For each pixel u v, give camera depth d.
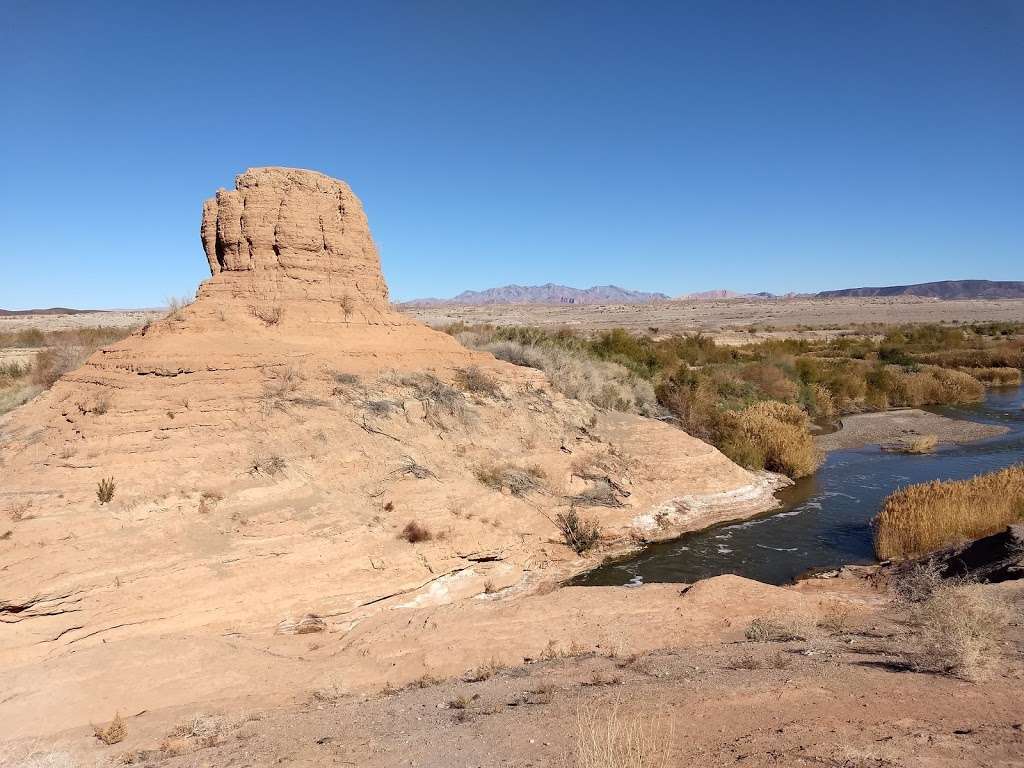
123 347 14.03
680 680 6.65
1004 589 9.45
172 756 5.54
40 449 11.20
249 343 14.06
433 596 11.19
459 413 15.73
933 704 5.37
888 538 13.55
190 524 10.06
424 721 5.98
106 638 8.46
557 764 4.60
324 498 11.57
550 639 8.95
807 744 4.56
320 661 8.42
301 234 15.77
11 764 5.61
